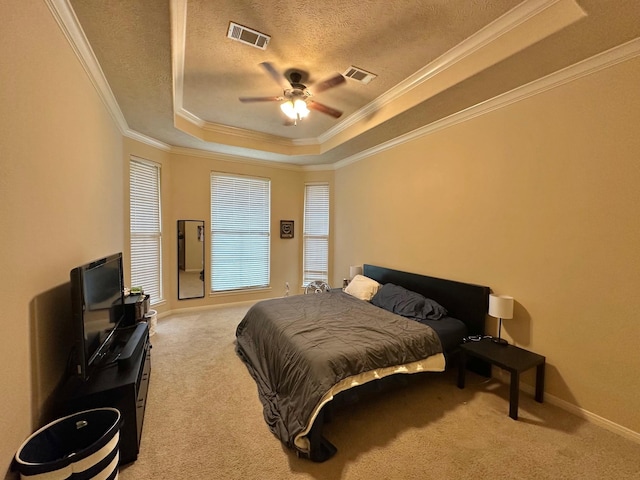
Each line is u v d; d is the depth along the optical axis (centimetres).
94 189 235
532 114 238
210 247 479
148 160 396
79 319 146
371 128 343
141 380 201
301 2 178
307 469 165
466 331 278
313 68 253
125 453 165
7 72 113
